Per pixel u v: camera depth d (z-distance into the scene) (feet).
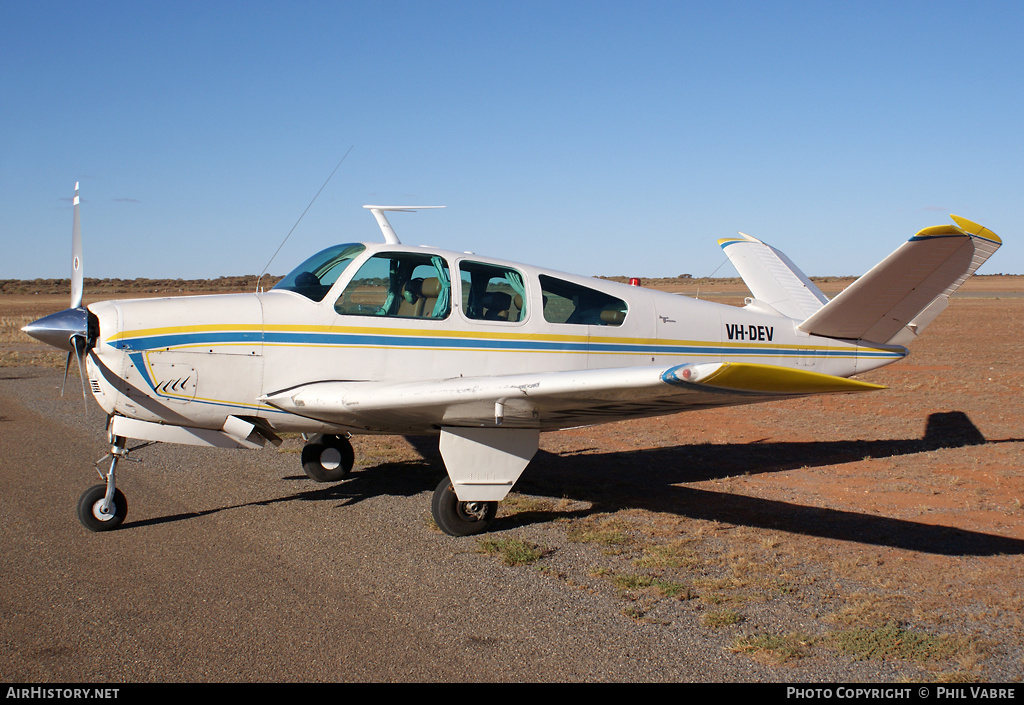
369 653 9.40
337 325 15.51
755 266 23.11
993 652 9.61
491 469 14.75
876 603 11.12
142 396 14.34
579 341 17.53
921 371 42.24
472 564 12.85
